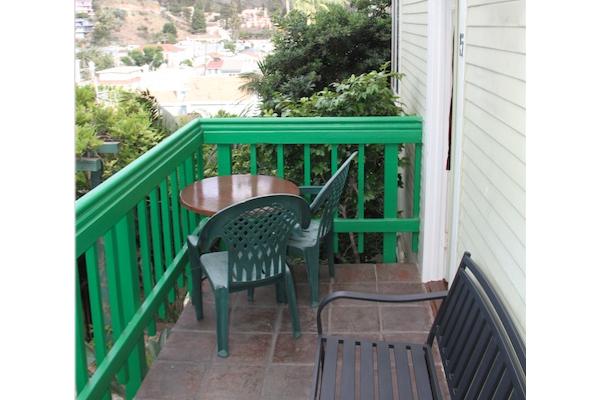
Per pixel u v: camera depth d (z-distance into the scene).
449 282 3.68
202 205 3.37
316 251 3.59
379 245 5.84
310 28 11.88
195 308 3.53
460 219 3.15
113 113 7.43
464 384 2.19
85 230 2.28
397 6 7.96
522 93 2.00
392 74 5.01
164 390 2.88
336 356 2.49
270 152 4.70
